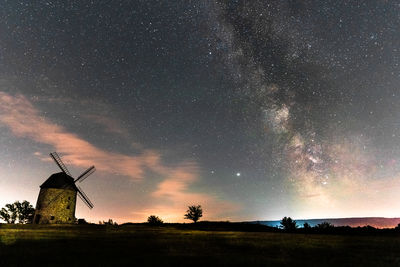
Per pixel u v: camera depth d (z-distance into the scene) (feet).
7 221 146.92
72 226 113.50
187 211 151.74
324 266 34.06
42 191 139.64
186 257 39.11
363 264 35.58
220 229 124.26
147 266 32.40
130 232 89.04
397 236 84.58
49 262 34.01
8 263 33.35
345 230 106.32
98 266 31.86
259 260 37.29
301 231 116.16
